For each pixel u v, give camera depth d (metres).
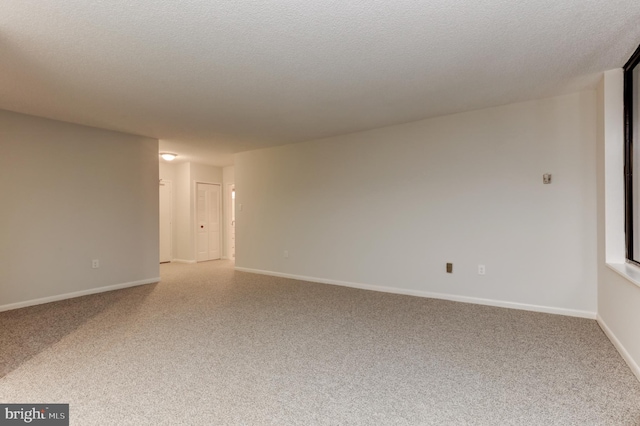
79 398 1.96
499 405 1.87
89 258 4.54
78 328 3.15
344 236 5.02
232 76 2.91
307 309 3.76
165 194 7.54
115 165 4.82
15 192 3.88
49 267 4.14
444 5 1.93
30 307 3.88
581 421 1.72
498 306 3.79
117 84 3.06
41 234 4.08
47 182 4.14
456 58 2.61
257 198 6.13
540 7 1.96
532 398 1.93
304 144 5.47
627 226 2.78
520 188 3.65
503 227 3.75
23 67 2.71
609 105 2.87
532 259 3.60
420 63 2.69
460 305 3.86
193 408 1.86
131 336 2.94
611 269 2.74
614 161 2.87
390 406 1.87
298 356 2.53
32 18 2.03
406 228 4.43
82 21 2.06
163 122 4.33
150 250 5.27
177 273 6.12
